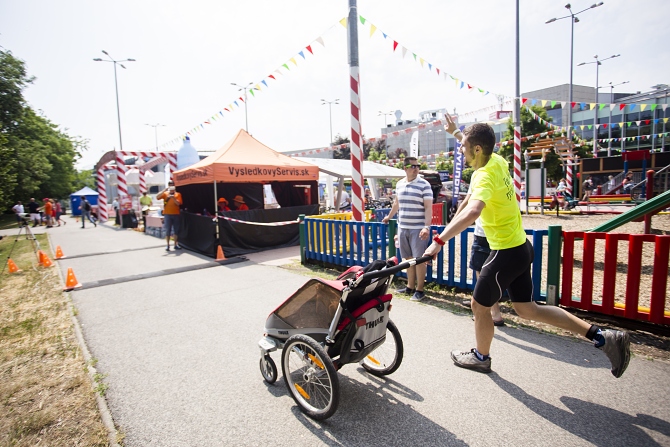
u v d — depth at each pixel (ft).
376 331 9.01
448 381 9.85
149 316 16.16
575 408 8.46
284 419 8.62
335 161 51.11
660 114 95.96
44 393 10.14
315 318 9.18
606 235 12.64
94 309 17.44
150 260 29.40
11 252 36.32
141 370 11.29
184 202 39.65
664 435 7.48
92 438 8.16
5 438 8.25
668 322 11.61
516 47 42.42
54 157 123.85
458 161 48.88
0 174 37.47
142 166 67.72
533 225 40.78
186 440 8.00
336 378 7.86
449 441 7.59
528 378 9.81
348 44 21.81
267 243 32.37
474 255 13.66
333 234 23.48
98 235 50.31
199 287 20.62
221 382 10.41
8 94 87.30
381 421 8.34
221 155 32.35
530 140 80.59
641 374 9.74
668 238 11.33
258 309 16.56
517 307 9.55
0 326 15.53
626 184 72.33
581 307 13.44
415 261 8.29
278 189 46.70
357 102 22.03
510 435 7.68
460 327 13.44
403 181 16.84
